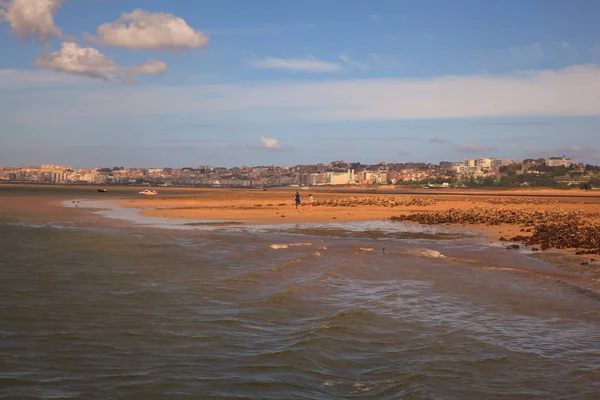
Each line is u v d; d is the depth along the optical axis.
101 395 8.46
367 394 8.62
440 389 8.80
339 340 11.41
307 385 8.98
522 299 15.44
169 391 8.66
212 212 58.88
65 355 10.35
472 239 32.50
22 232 35.41
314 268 20.84
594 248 26.20
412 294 16.06
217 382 9.06
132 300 15.05
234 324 12.64
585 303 14.96
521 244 29.64
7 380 9.03
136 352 10.57
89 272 19.67
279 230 38.06
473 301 15.17
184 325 12.53
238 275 19.14
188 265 21.52
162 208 69.62
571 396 8.53
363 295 15.91
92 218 50.03
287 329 12.27
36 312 13.56
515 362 10.12
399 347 11.02
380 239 32.38
